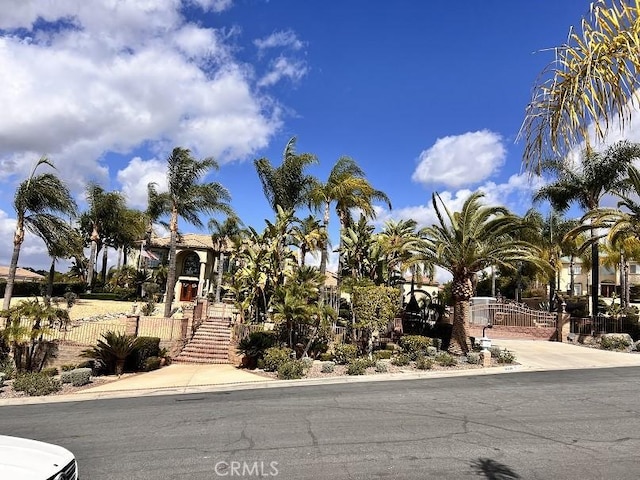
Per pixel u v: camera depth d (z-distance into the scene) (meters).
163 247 46.97
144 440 8.61
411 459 7.38
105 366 18.11
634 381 14.44
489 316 31.27
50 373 17.91
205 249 45.62
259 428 9.29
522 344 25.27
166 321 23.62
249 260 26.81
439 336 26.56
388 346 21.97
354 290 20.75
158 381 16.17
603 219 24.12
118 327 23.23
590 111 3.65
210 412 10.87
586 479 6.54
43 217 24.58
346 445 8.11
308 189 28.45
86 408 11.84
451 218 20.89
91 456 7.72
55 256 26.72
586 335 25.88
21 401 13.16
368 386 14.20
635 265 55.59
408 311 32.25
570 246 37.50
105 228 44.56
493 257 20.22
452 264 20.97
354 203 28.25
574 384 14.01
